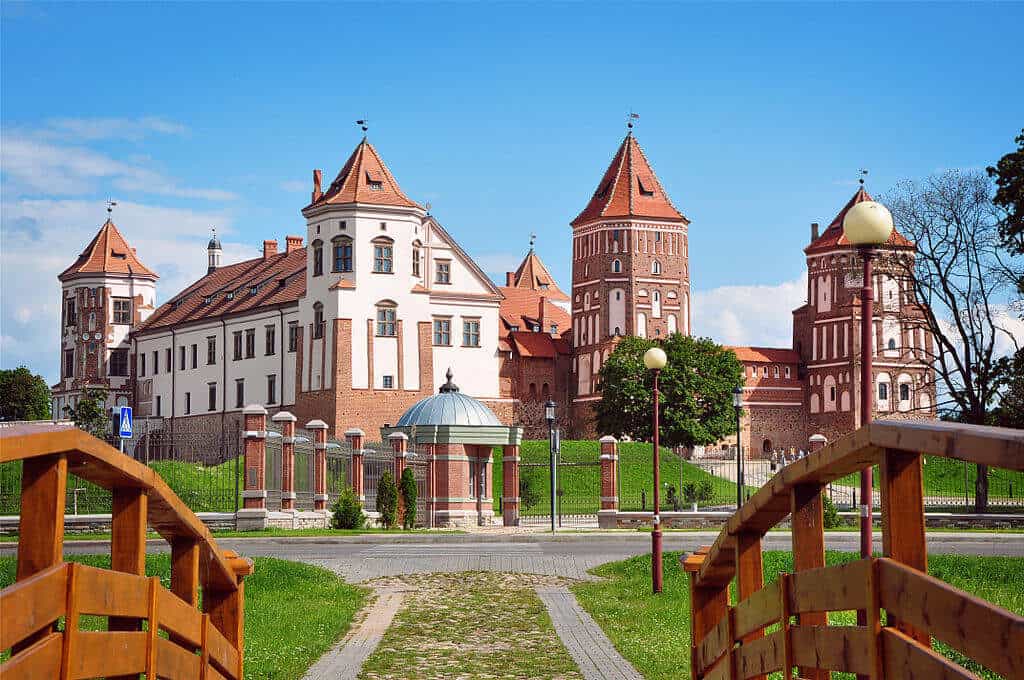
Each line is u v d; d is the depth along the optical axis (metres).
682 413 103.94
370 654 16.75
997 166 63.06
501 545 37.66
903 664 5.82
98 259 124.88
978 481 56.81
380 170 95.94
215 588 10.15
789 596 7.63
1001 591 22.47
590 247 125.19
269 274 108.75
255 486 42.22
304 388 96.38
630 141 127.94
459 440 49.69
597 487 75.06
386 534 40.94
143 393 120.81
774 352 129.00
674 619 20.00
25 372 158.00
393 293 94.31
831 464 6.77
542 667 15.62
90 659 6.19
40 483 5.78
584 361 123.69
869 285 14.52
